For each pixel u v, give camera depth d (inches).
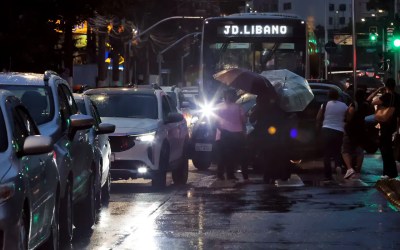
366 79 2485.2
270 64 1364.4
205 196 804.0
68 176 543.2
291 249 519.8
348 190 835.4
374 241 544.1
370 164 1224.2
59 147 531.8
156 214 685.3
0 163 398.0
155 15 3715.6
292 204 727.7
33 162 432.8
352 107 962.7
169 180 1059.3
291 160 1089.4
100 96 965.2
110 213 698.2
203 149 1180.5
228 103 962.7
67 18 1600.6
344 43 4114.2
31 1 1521.9
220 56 1366.9
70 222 549.0
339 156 987.9
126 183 989.8
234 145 962.7
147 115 944.9
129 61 2994.6
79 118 564.1
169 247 532.4
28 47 1444.4
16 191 387.5
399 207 701.9
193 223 630.5
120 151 887.1
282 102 1011.9
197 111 1380.4
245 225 615.2
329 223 618.8
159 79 3341.5
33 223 418.9
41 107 561.0
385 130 924.0
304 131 1087.6
